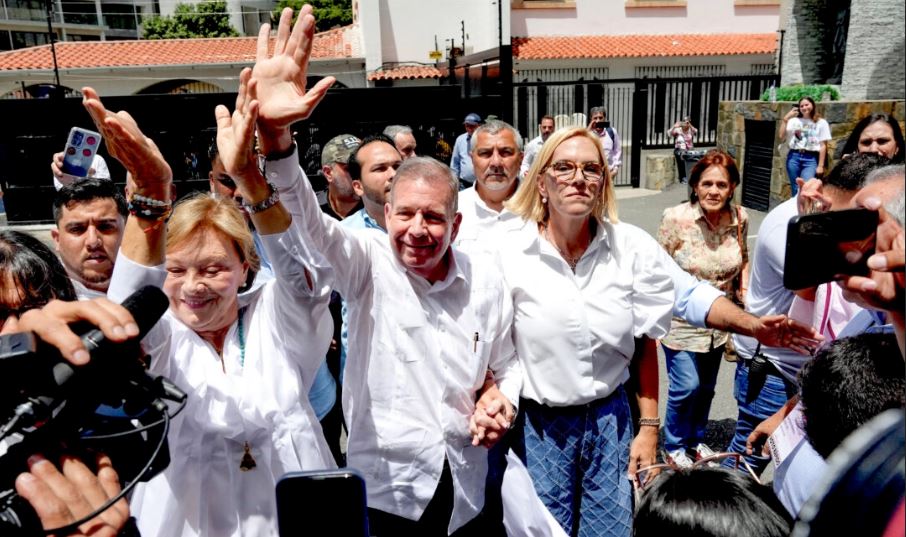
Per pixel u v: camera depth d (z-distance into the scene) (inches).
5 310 57.3
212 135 269.4
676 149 587.2
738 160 465.7
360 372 85.5
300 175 71.6
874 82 418.9
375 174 134.2
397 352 83.2
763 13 935.0
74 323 40.8
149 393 43.1
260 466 74.7
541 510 92.5
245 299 80.0
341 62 839.1
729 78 588.1
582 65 872.9
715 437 168.1
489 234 104.8
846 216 47.3
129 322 41.3
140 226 61.8
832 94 426.6
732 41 908.6
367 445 84.9
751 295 116.6
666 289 102.4
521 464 93.7
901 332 41.2
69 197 95.3
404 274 84.4
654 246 103.3
